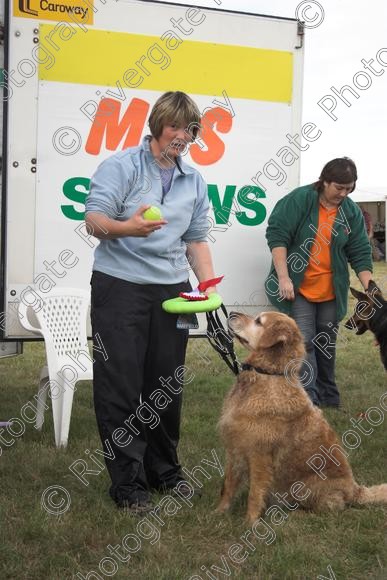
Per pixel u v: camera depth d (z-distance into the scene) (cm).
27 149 506
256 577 297
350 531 344
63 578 290
